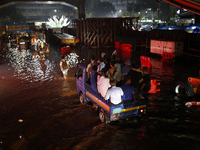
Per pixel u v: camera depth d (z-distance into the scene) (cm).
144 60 1334
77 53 2209
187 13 4872
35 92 884
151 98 749
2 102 771
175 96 764
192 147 436
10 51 2533
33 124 578
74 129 538
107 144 458
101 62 684
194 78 771
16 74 1249
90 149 441
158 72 1166
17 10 14788
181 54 1623
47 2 5106
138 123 557
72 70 1324
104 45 2814
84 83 681
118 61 657
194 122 551
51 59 1811
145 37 2117
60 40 3050
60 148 450
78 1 5166
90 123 570
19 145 470
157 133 500
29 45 2989
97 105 594
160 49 1764
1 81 1086
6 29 5525
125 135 495
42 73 1257
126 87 533
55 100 775
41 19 16562
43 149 450
